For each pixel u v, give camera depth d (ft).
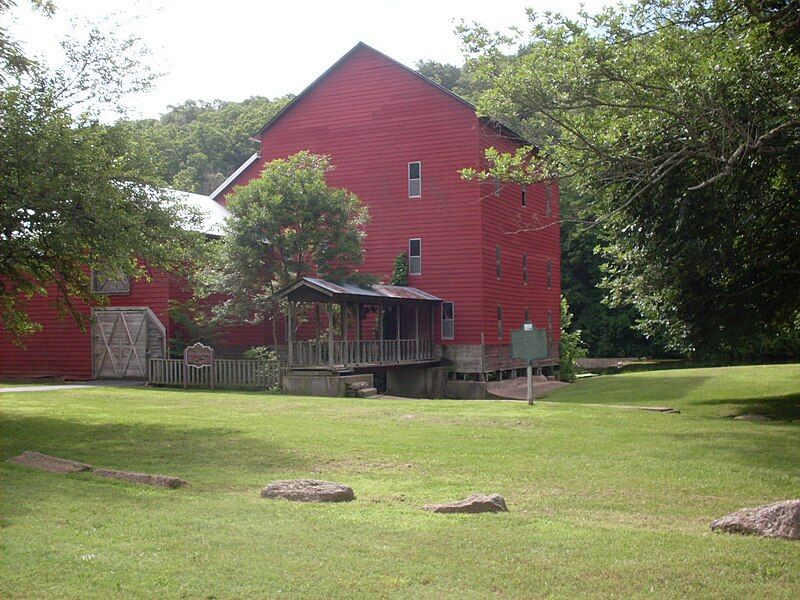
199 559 22.71
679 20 56.44
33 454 39.75
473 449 45.16
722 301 71.41
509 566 22.40
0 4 54.39
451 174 115.44
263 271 99.30
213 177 247.70
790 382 99.09
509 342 123.03
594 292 212.64
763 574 21.62
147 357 100.32
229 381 94.79
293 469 39.29
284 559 22.79
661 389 99.35
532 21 56.90
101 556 22.86
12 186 50.47
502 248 121.70
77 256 55.21
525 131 82.23
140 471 38.37
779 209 62.49
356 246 100.63
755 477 36.70
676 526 27.86
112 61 59.36
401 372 114.83
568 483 35.73
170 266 62.44
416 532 26.00
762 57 55.06
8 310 67.46
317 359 93.81
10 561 22.27
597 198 65.31
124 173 56.75
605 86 56.95
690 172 61.31
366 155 120.57
